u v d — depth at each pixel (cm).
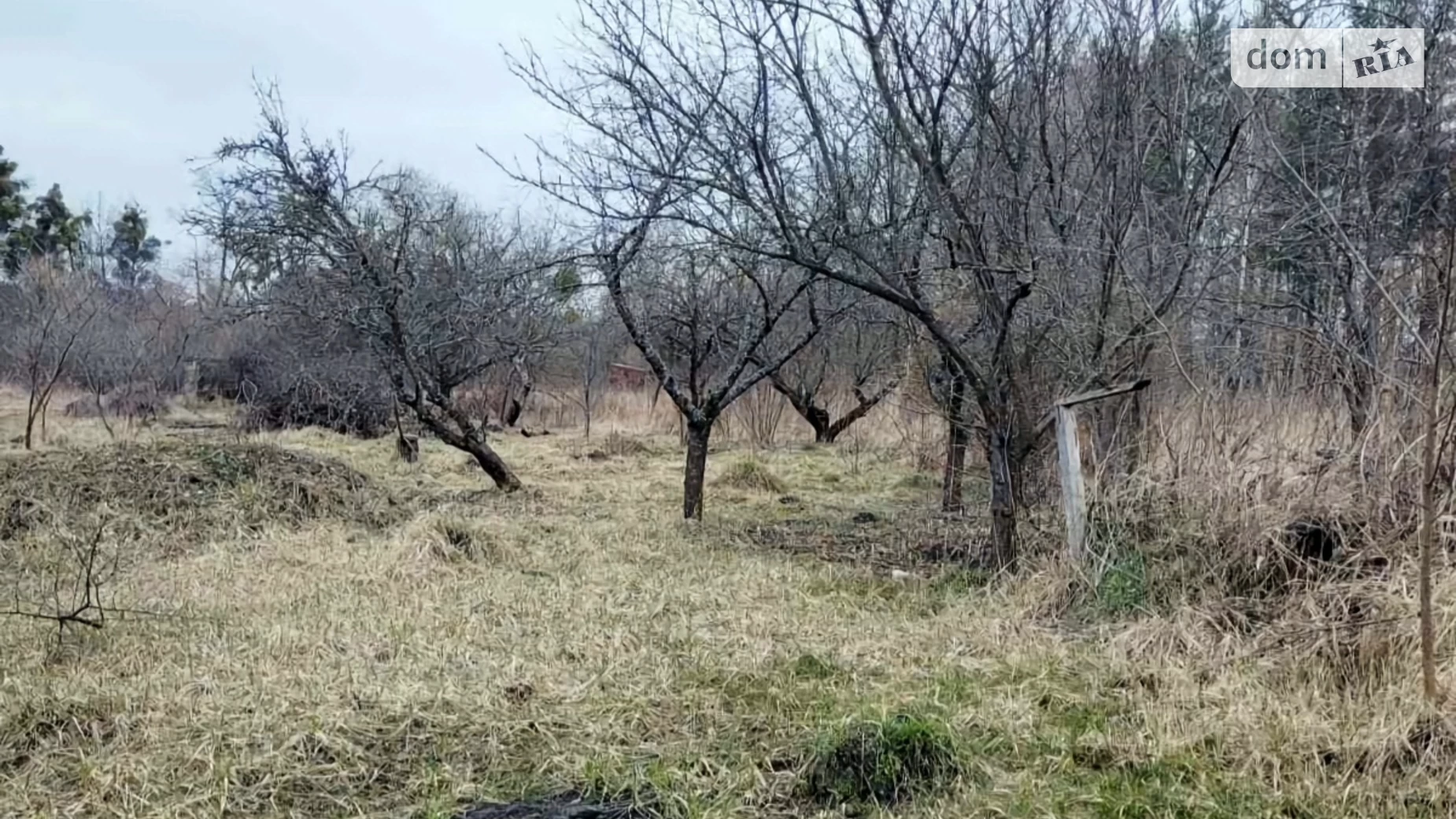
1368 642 378
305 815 293
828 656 434
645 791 310
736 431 1469
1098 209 564
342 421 1468
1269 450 505
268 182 841
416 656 418
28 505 665
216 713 347
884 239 593
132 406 1536
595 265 764
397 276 881
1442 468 429
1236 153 561
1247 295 591
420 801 303
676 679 403
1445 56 585
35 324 1447
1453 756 310
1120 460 575
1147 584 484
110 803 293
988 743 347
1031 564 560
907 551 682
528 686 385
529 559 614
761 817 298
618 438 1311
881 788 309
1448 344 395
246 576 551
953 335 613
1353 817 292
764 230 612
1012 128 574
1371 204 571
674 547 670
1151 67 580
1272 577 457
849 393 1459
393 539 636
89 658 405
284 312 1004
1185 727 353
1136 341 568
